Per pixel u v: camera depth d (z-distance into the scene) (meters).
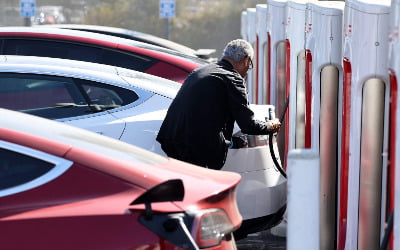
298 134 12.01
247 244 11.69
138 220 6.27
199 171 7.19
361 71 8.54
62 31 14.42
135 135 10.23
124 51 14.22
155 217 6.30
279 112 14.56
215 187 6.74
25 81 10.46
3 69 10.48
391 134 7.78
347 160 9.12
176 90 10.88
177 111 10.06
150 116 10.37
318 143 10.24
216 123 10.02
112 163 6.56
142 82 10.75
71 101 10.41
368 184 8.77
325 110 10.19
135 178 6.49
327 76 10.16
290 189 7.00
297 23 11.84
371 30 8.44
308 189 6.97
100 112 10.38
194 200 6.49
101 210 6.28
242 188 10.23
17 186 6.41
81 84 10.47
